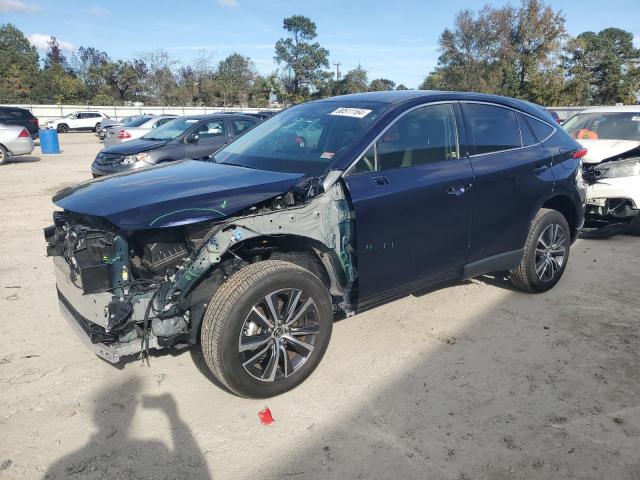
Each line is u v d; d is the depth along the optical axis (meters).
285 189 3.27
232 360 3.04
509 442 2.90
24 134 16.28
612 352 3.91
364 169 3.60
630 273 5.69
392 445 2.88
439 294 5.02
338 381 3.51
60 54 66.19
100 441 2.91
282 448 2.86
